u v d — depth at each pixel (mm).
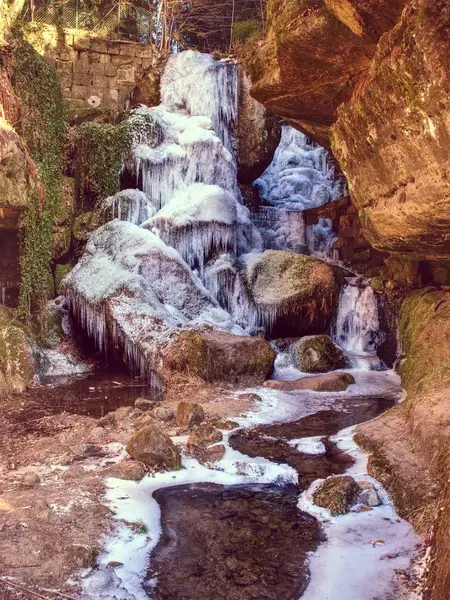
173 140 12352
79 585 3133
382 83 4043
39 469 4910
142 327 8891
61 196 10961
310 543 3736
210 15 19828
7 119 9781
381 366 9555
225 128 13375
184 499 4406
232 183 12648
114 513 3994
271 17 6805
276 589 3227
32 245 9820
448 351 6879
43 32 13727
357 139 5008
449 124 3455
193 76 13125
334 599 3127
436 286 9438
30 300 9797
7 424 6441
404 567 3385
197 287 10320
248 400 7270
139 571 3381
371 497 4250
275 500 4414
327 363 9305
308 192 15211
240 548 3678
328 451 5484
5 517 3814
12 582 3115
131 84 14430
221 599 3139
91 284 9617
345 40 5613
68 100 13961
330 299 10445
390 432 5414
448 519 2959
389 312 10039
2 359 8242
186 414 6180
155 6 17875
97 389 8227
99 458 5164
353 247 11820
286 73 6637
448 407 4980
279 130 13961
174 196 11961
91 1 15383
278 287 10516
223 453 5219
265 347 8445
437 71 3340
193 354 8078
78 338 9984
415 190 4344
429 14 3277
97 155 11445
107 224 10680
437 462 4262
